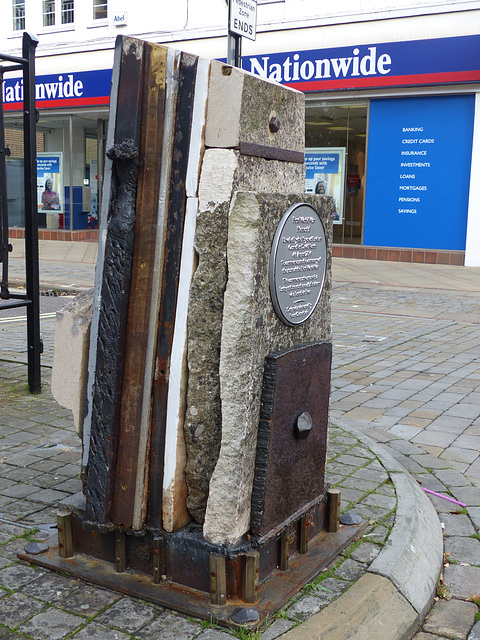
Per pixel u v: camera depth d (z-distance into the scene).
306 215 3.04
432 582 3.16
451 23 15.89
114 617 2.71
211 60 2.67
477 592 3.18
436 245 17.34
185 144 2.70
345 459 4.51
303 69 17.84
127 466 2.88
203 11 19.06
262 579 2.90
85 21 21.00
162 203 2.73
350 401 6.23
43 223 23.66
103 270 2.84
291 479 3.05
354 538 3.37
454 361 7.88
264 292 2.77
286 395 2.92
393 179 17.59
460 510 4.00
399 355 8.21
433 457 4.83
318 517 3.36
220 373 2.74
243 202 2.64
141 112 2.73
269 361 2.81
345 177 18.23
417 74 16.52
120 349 2.82
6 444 4.68
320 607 2.77
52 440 4.77
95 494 2.93
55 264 17.19
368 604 2.80
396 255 17.81
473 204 16.62
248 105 2.71
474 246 16.81
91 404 2.95
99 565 3.06
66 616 2.71
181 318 2.76
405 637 2.77
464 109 16.45
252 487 2.85
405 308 11.86
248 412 2.73
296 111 3.20
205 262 2.73
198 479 2.87
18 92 22.72
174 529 2.89
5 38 22.81
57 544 3.26
